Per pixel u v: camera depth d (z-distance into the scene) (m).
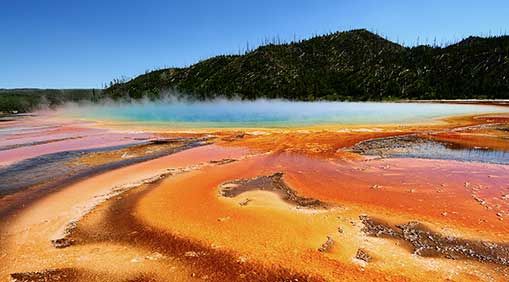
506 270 5.10
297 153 13.26
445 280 4.84
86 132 20.31
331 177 9.95
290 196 8.37
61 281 5.02
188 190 8.86
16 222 7.12
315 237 6.14
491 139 16.05
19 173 10.99
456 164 11.30
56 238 6.38
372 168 10.88
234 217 7.05
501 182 9.27
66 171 11.15
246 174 10.37
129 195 8.61
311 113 30.73
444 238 6.10
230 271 5.14
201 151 13.95
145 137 17.84
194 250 5.78
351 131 18.64
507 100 46.81
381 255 5.52
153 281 4.97
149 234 6.40
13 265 5.47
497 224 6.61
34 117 33.44
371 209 7.46
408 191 8.59
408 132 18.27
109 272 5.21
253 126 21.39
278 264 5.29
